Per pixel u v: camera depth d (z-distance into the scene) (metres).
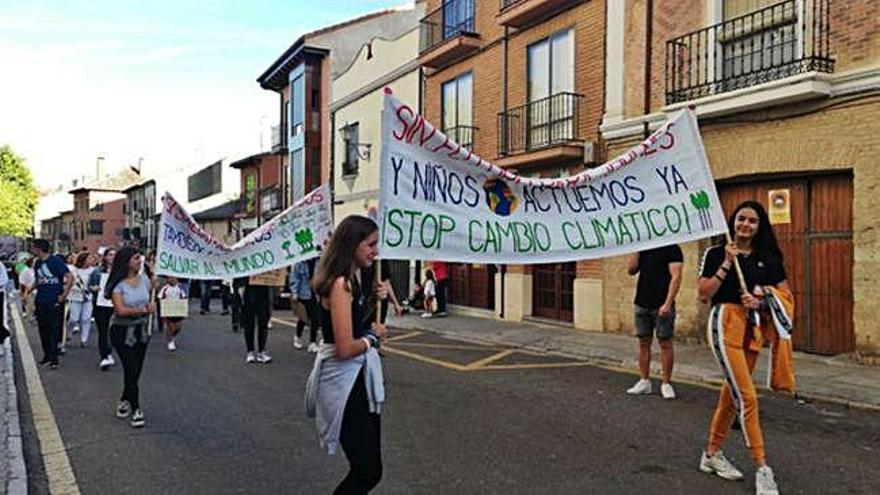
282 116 34.94
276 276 10.73
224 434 6.52
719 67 11.84
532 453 5.79
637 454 5.72
